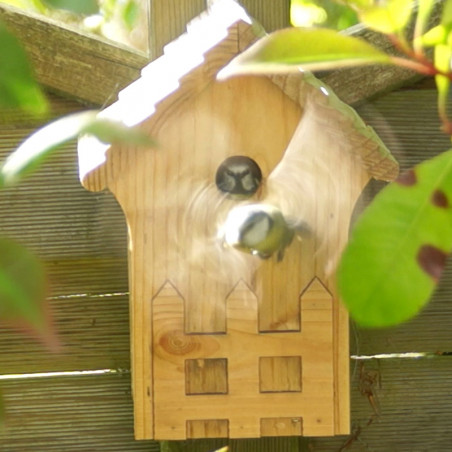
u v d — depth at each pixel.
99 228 1.61
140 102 1.47
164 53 1.53
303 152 1.49
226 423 1.51
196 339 1.50
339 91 1.59
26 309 0.87
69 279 1.61
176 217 1.49
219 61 1.46
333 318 1.51
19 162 0.87
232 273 1.50
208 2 1.55
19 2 1.34
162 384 1.50
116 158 1.47
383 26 1.15
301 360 1.51
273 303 1.50
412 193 1.14
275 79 1.47
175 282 1.50
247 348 1.50
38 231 1.61
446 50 1.19
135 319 1.50
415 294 1.11
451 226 1.13
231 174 1.49
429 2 1.15
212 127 1.48
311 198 1.49
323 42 1.13
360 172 1.49
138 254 1.49
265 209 1.46
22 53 0.94
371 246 1.11
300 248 1.50
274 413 1.51
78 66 1.57
